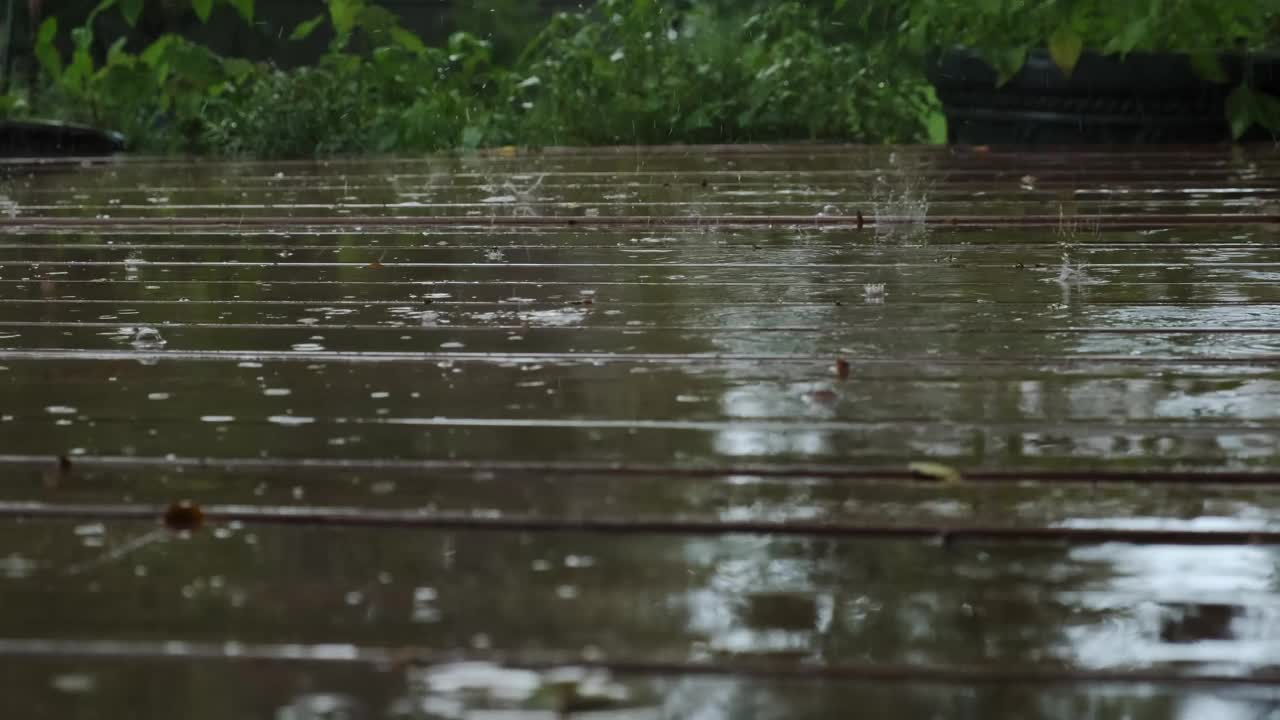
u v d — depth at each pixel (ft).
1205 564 4.78
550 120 28.63
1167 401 6.89
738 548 4.94
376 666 4.00
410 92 29.55
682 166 22.59
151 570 4.72
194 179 21.72
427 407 6.86
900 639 4.17
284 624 4.27
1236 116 23.06
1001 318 9.05
